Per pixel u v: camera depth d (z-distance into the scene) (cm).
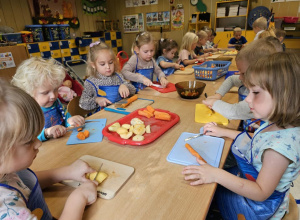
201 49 384
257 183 63
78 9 634
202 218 51
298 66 57
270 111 62
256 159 70
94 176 65
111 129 96
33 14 527
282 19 494
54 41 537
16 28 499
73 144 88
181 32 664
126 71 196
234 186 62
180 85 156
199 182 63
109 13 755
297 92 57
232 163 108
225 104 109
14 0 487
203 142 85
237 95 145
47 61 110
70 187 64
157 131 93
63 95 222
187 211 53
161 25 686
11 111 39
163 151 80
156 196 59
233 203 80
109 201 58
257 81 62
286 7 515
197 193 59
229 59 274
